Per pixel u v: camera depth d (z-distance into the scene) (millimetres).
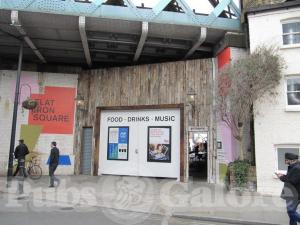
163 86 18500
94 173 19469
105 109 19891
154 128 18578
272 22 15062
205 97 17422
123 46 18938
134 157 18875
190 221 9508
